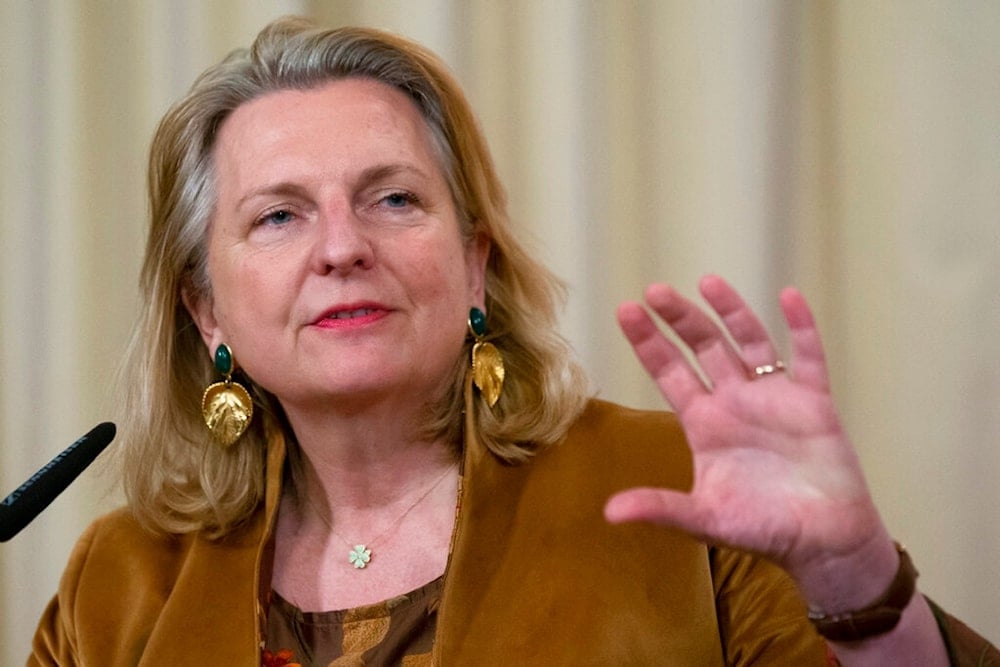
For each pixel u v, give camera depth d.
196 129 6.62
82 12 10.49
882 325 9.52
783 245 9.74
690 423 4.63
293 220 6.27
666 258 9.95
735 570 5.89
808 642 5.56
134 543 6.91
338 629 6.14
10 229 10.51
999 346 9.27
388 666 5.98
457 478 6.55
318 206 6.17
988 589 9.22
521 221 10.16
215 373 7.06
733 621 5.84
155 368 6.98
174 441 7.01
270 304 6.12
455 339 6.25
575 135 10.05
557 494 6.17
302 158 6.18
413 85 6.59
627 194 10.07
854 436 9.57
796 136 9.77
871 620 4.64
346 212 6.04
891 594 4.64
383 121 6.34
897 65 9.54
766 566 5.83
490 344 6.64
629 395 10.00
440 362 6.20
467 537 6.04
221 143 6.57
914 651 4.73
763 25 9.76
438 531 6.42
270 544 6.51
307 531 6.66
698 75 9.90
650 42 10.01
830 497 4.49
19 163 10.52
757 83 9.75
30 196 10.52
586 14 10.09
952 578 9.27
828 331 9.66
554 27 10.10
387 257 6.04
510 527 6.12
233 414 6.79
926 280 9.43
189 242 6.74
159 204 6.84
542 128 10.13
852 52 9.66
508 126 10.20
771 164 9.73
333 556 6.49
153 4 10.45
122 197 10.48
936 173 9.43
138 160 10.46
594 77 10.09
